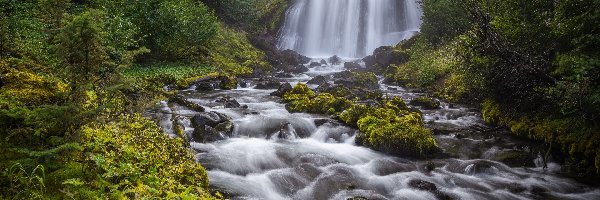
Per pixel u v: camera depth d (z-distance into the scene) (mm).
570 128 8680
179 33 20047
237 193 6730
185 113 11484
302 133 10789
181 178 5797
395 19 35250
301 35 36031
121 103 7285
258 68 24375
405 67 22953
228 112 12406
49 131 4820
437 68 19500
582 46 7930
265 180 7527
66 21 4754
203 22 22078
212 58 22562
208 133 9477
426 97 16016
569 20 8367
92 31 4645
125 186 4941
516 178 8633
